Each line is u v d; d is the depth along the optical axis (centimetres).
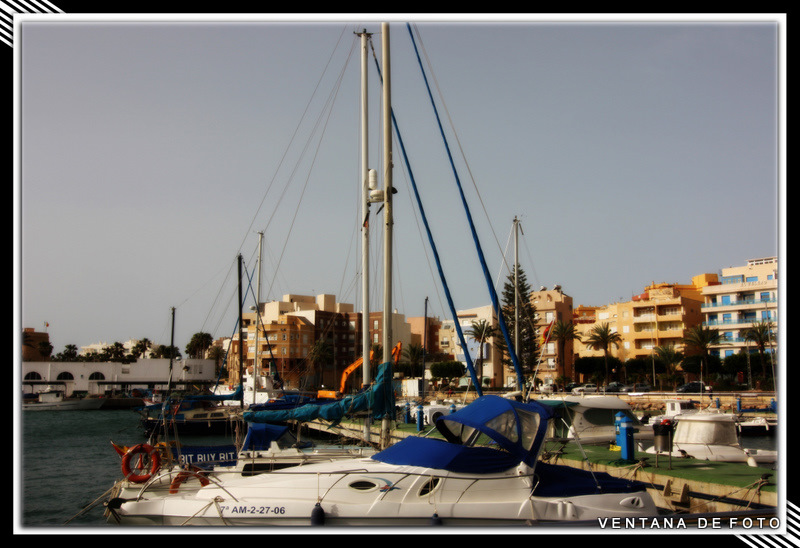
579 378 9638
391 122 1911
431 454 1178
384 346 1833
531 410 1230
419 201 1886
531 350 7225
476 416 1231
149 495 1370
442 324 11862
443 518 1098
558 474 1216
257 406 2861
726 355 8531
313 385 10194
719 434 1800
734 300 8712
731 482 1323
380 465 1207
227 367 11019
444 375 8650
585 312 11788
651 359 8481
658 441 1742
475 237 1742
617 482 1230
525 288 7788
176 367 10181
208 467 1738
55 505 1961
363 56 2712
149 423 4584
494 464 1171
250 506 1118
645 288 10550
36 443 4178
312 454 1867
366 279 2431
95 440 4434
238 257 4322
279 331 10150
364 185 2531
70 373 9731
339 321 11256
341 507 1108
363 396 1800
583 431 2281
